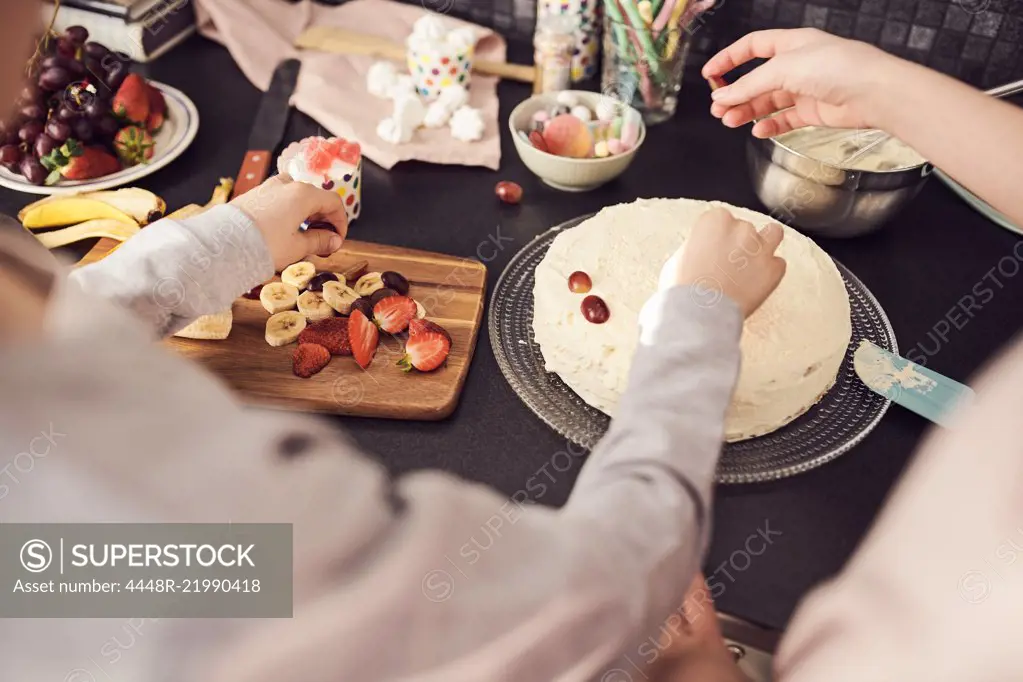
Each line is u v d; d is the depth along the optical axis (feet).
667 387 2.38
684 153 4.76
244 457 1.53
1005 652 1.54
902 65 3.11
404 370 3.43
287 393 3.32
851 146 4.07
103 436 1.46
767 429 3.22
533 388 3.38
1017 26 4.45
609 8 4.56
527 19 5.51
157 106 4.60
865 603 1.81
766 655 2.75
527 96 5.19
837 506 3.02
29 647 1.54
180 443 1.50
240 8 5.40
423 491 1.76
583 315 3.33
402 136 4.65
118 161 4.40
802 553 2.87
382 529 1.64
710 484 2.22
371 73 5.00
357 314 3.49
